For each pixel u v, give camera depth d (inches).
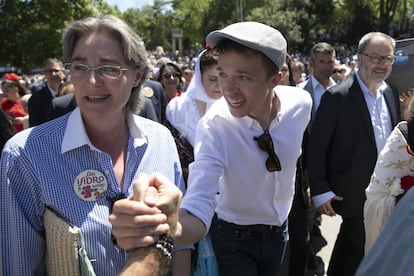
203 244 90.7
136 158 64.0
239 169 81.6
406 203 34.1
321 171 119.6
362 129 117.6
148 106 123.6
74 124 58.3
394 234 32.7
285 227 95.4
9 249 55.7
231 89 72.6
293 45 1547.7
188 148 102.6
